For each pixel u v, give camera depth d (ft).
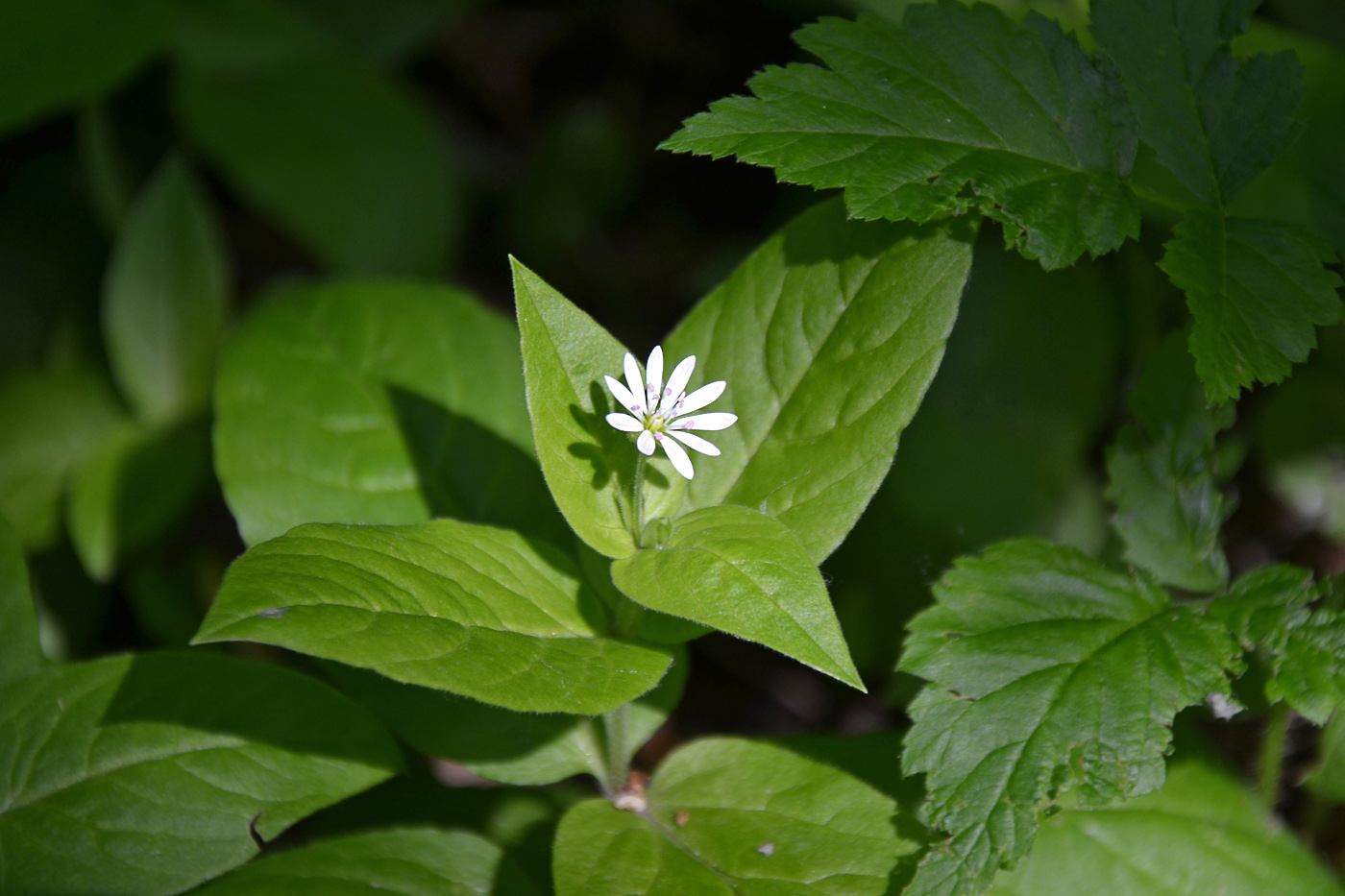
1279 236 1.86
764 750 1.88
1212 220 1.87
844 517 1.84
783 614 1.76
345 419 1.96
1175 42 1.90
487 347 1.99
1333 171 2.00
